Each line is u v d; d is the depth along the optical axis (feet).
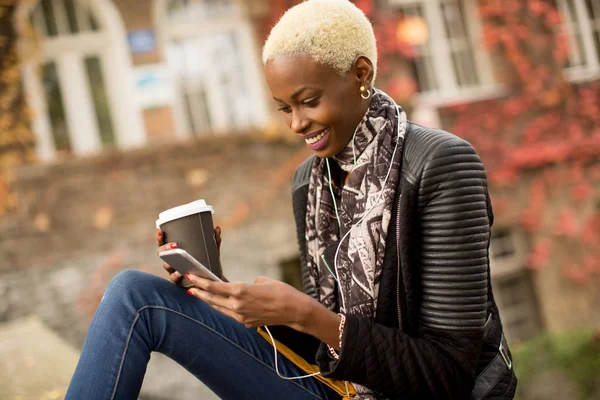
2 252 17.56
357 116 4.60
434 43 26.02
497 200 24.47
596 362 20.35
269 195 19.67
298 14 4.41
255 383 4.87
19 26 20.93
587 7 27.63
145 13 22.89
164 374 17.35
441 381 4.29
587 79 26.32
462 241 4.30
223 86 23.91
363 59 4.51
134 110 22.45
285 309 4.20
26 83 21.01
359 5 24.54
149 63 22.81
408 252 4.47
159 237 4.47
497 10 26.05
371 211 4.53
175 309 4.61
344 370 4.33
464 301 4.28
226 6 23.99
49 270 17.84
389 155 4.57
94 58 22.50
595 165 25.49
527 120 25.45
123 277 4.59
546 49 26.40
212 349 4.73
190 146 19.08
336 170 4.97
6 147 20.42
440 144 4.42
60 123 22.03
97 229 18.28
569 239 24.91
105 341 4.36
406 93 22.76
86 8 22.50
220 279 4.41
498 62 26.02
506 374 4.67
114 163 18.53
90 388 4.25
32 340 9.62
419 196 4.40
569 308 24.62
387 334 4.31
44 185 17.98
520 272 24.79
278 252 19.62
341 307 4.83
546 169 25.09
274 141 19.76
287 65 4.37
